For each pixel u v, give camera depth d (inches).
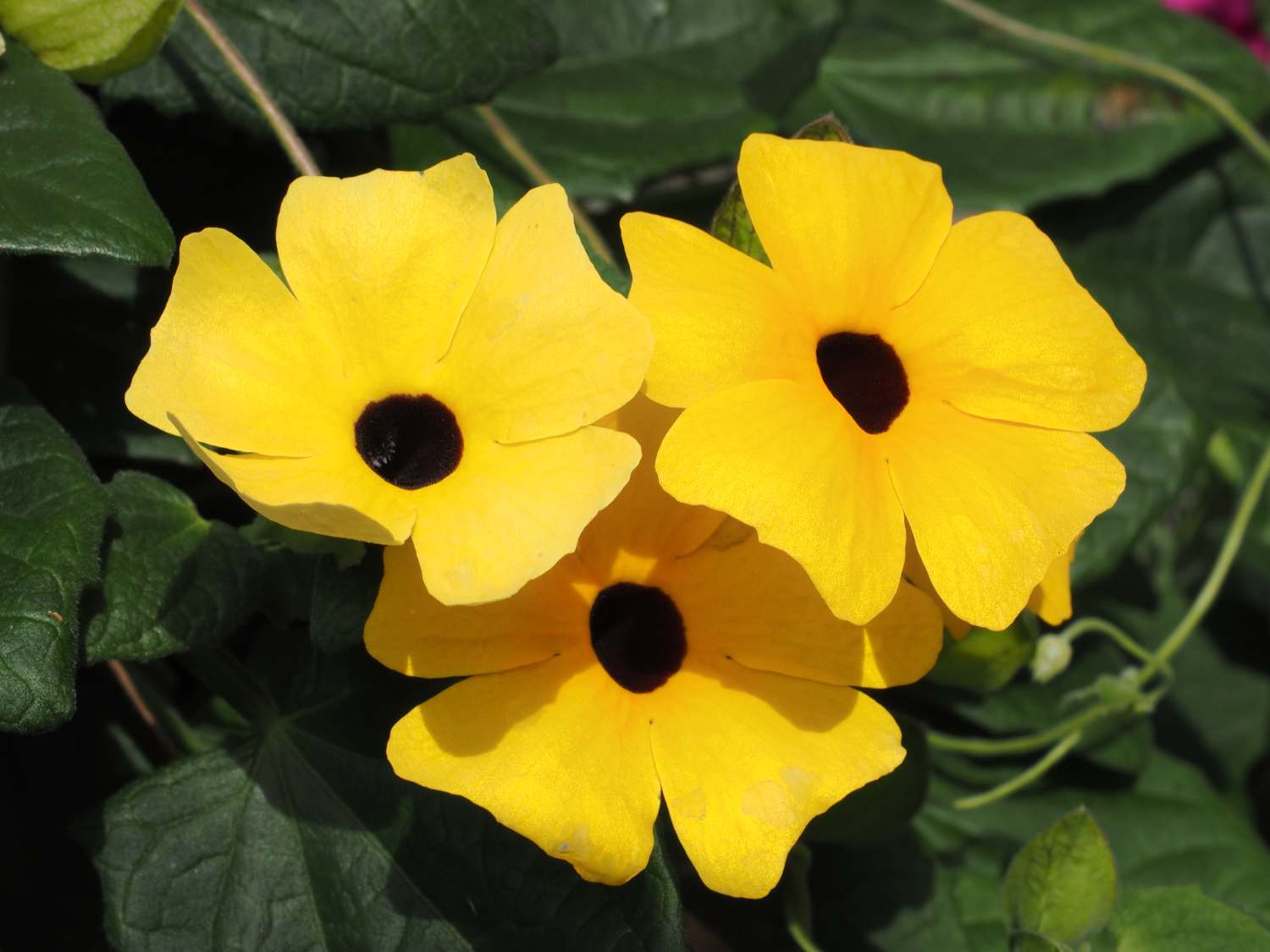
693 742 9.1
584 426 8.7
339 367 8.9
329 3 10.4
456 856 9.7
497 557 8.6
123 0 9.5
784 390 8.9
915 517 9.1
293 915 9.7
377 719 9.9
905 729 10.4
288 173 11.0
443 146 11.6
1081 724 11.5
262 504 8.4
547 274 8.8
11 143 9.3
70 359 10.6
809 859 10.8
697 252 9.1
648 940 9.4
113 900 9.6
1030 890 10.4
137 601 9.4
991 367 9.3
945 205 9.4
